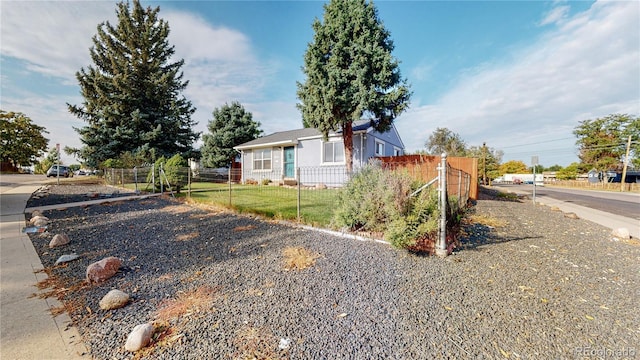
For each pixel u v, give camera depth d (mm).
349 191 5047
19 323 2209
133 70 20016
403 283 2928
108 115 18469
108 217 6508
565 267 3510
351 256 3732
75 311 2410
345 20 9914
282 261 3561
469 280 3025
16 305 2508
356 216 4758
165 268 3383
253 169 17297
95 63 19969
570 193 20172
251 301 2537
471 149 32250
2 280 3059
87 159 18688
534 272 3303
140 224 5754
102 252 3998
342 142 12961
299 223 5574
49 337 2031
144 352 1851
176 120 21172
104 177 16672
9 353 1843
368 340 1963
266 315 2297
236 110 23703
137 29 20766
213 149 22812
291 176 15289
